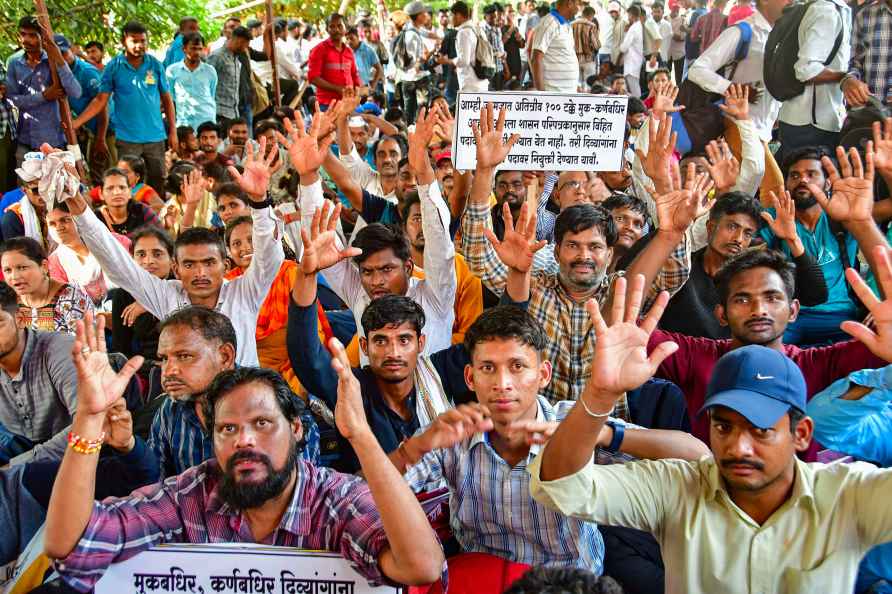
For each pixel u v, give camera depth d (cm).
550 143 484
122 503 258
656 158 419
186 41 1070
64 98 843
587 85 1377
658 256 369
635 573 305
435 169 648
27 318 474
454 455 296
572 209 394
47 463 335
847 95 678
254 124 1219
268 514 259
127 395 425
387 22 2053
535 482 244
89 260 566
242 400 248
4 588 311
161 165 1005
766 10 724
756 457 230
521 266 353
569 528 289
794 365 239
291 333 350
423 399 356
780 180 590
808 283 449
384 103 1437
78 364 235
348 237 678
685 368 380
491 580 281
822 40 677
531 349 290
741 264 350
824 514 235
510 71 1511
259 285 446
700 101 725
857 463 242
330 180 788
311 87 1367
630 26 1498
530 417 295
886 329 229
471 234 440
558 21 979
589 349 391
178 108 1088
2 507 325
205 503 262
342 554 250
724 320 361
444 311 445
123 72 962
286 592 251
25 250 465
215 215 731
